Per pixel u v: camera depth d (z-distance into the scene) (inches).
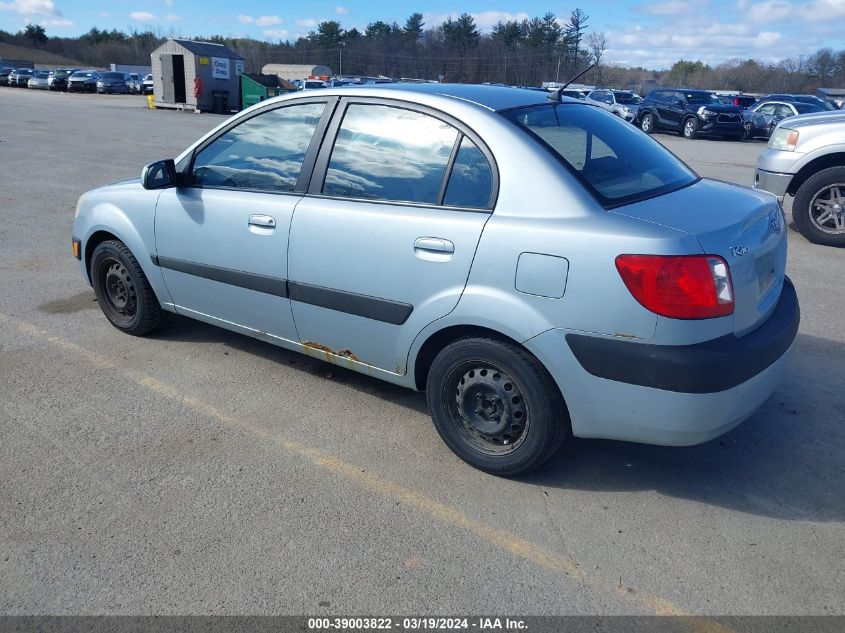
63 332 200.1
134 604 101.8
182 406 159.3
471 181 128.5
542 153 123.8
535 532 118.2
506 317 121.3
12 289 236.4
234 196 160.9
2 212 350.9
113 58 4288.9
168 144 650.8
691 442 117.5
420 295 132.0
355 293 141.7
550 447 126.2
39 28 4771.2
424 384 144.7
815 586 106.2
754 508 125.1
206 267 168.6
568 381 119.0
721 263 112.8
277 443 144.8
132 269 187.3
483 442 134.1
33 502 123.9
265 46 3902.6
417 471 135.6
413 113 138.4
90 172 479.2
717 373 111.6
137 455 139.3
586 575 108.4
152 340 195.6
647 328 111.3
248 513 122.0
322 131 150.0
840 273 269.9
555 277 116.5
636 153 143.7
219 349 190.2
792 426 153.3
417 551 113.3
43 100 1390.3
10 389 165.3
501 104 136.0
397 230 133.5
